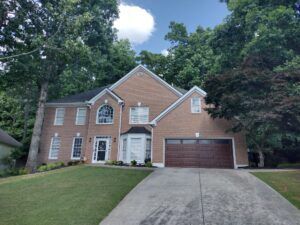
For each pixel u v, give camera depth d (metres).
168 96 24.98
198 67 38.16
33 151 20.80
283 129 16.39
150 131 23.00
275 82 15.46
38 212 7.96
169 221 7.24
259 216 7.48
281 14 17.75
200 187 10.84
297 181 11.50
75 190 10.59
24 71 20.72
